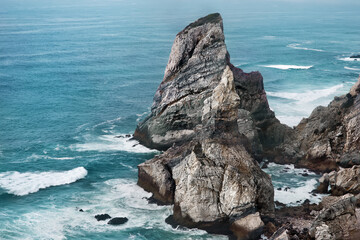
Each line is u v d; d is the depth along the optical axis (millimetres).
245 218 39188
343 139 55750
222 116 45656
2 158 58438
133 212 43406
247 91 60438
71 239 38062
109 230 39781
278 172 54188
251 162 43594
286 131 60969
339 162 54156
